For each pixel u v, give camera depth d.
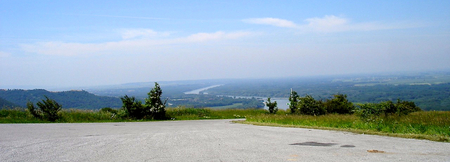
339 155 5.78
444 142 7.38
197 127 13.11
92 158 5.57
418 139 7.91
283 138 8.37
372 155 5.76
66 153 6.04
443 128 9.14
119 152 6.15
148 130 11.17
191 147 6.76
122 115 22.00
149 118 22.47
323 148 6.62
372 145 7.01
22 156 5.73
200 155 5.84
